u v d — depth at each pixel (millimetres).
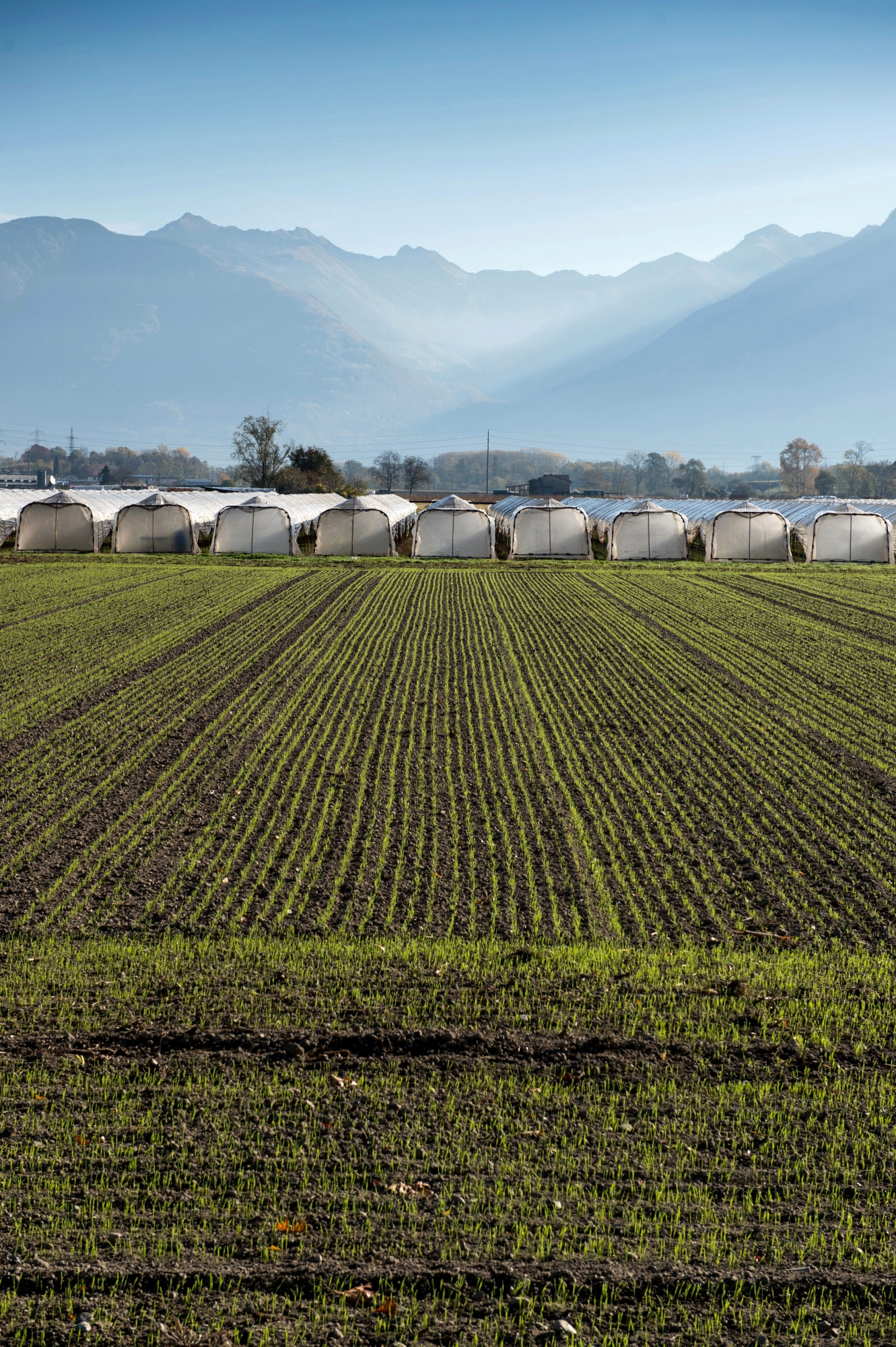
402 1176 9047
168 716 26000
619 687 29562
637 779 21750
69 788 20812
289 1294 7637
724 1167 9273
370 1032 11562
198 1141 9539
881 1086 10562
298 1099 10250
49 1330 7219
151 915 15305
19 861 17250
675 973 13297
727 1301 7609
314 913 15453
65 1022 11859
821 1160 9375
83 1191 8758
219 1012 12156
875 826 19297
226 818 19297
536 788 21078
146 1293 7602
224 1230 8297
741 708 27484
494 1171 9148
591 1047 11344
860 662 33062
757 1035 11672
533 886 16516
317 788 20922
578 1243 8211
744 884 16703
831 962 13945
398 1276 7809
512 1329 7320
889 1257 8086
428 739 24359
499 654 33906
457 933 14844
